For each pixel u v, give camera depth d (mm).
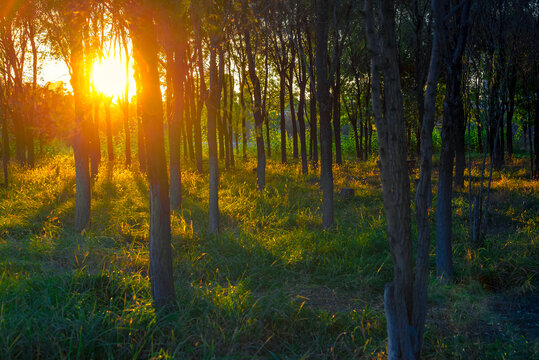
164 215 4406
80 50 7141
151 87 4301
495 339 4242
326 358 3725
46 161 21797
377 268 6363
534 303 5137
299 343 4000
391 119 2838
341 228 8969
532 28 7746
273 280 5941
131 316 3855
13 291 4137
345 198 12930
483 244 7152
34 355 3146
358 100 27109
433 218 9555
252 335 3896
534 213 9695
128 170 17703
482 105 7301
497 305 5125
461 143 14047
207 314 4148
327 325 4277
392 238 2920
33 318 3459
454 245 7309
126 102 20266
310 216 10219
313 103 22562
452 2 6328
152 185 4367
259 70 22672
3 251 6188
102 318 3713
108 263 6203
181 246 7355
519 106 23500
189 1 4641
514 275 5898
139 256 6621
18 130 19438
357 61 22578
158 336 3705
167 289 4406
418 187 3084
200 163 19609
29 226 8344
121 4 4348
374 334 4227
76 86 8391
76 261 6066
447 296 5332
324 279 6016
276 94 29281
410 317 2998
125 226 8523
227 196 12297
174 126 10688
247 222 9336
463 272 6105
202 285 5582
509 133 23219
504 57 7332
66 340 3322
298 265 6539
